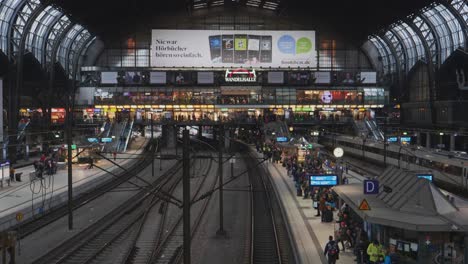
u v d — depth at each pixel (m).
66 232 30.41
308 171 41.84
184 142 16.23
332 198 31.06
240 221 33.97
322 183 33.28
